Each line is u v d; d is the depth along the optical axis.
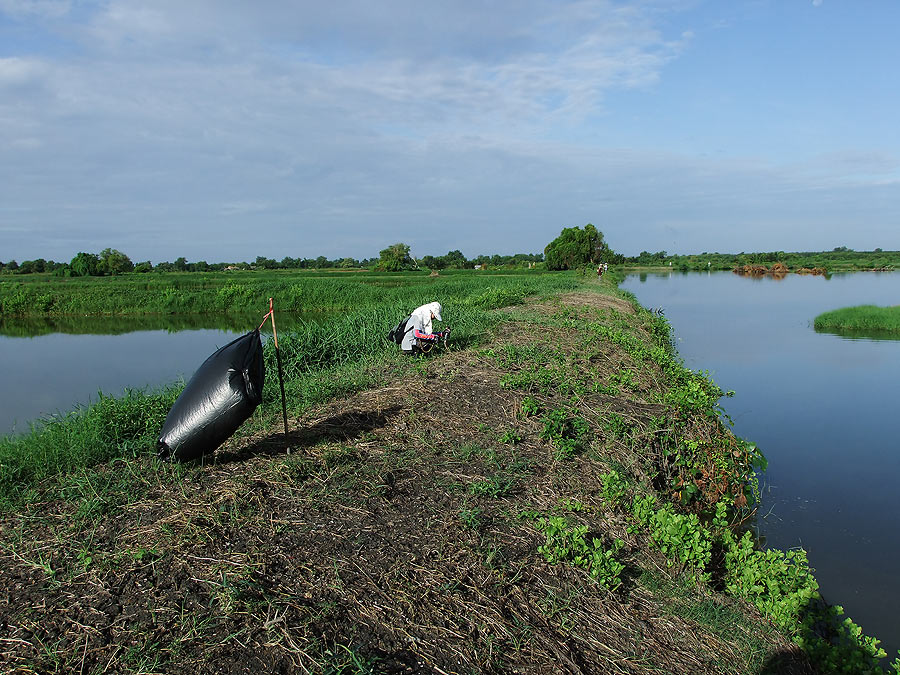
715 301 38.09
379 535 4.26
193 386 5.10
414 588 3.70
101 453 5.77
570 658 3.35
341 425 6.43
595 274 48.78
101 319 28.97
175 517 4.38
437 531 4.38
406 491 4.96
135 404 6.90
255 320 27.86
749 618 4.04
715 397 8.59
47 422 7.12
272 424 6.50
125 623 3.27
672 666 3.45
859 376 14.72
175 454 5.07
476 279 39.19
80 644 3.11
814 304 35.69
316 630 3.25
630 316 18.33
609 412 7.32
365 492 4.86
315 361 10.05
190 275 63.41
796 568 4.40
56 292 33.28
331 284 36.38
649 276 79.06
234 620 3.28
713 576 4.70
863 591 5.36
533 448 6.10
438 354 9.82
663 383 9.45
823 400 12.26
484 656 3.24
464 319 12.99
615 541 4.43
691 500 6.53
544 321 13.98
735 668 3.53
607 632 3.64
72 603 3.44
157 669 2.93
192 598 3.46
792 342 20.50
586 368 9.41
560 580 4.02
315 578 3.71
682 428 7.17
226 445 5.84
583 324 13.72
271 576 3.70
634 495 5.39
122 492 4.86
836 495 7.46
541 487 5.30
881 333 22.91
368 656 3.10
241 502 4.59
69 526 4.34
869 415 11.08
